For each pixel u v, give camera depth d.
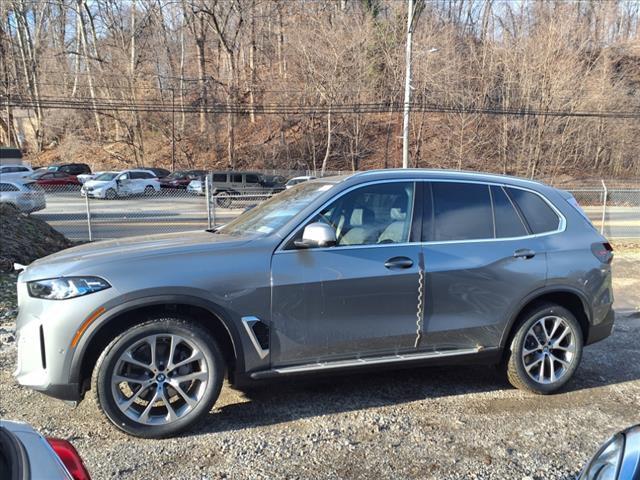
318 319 3.67
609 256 4.49
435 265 3.91
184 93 48.16
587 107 39.56
